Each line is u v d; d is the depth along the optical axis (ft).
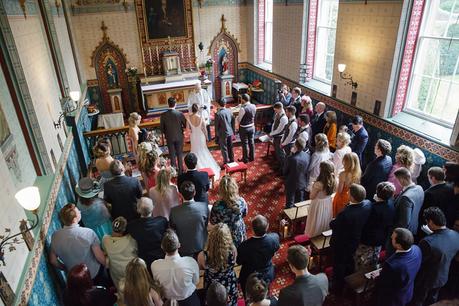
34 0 20.20
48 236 13.58
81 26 37.37
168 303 10.89
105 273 13.07
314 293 9.08
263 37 41.73
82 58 38.47
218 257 10.82
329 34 29.48
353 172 15.38
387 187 13.10
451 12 18.26
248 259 11.19
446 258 11.69
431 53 19.89
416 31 20.29
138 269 9.37
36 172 15.87
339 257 13.76
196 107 24.53
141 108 42.75
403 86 21.65
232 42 43.60
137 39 39.78
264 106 31.68
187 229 12.64
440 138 18.86
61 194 17.26
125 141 27.35
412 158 15.71
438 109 19.99
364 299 13.67
